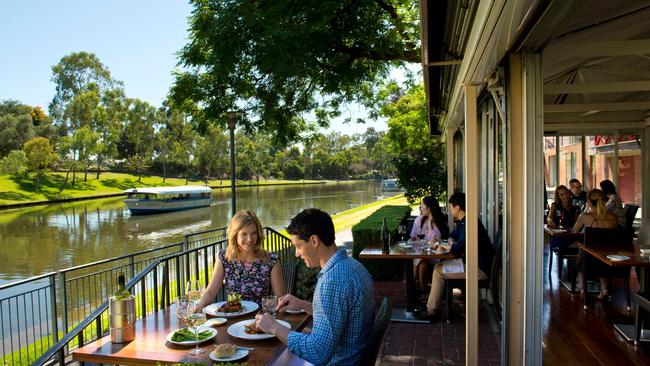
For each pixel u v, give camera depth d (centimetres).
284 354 292
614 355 419
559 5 213
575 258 672
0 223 3120
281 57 876
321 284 225
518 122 309
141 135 7512
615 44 330
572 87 493
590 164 1552
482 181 749
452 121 738
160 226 2886
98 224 3006
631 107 660
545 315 540
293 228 238
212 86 1156
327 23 902
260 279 382
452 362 441
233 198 1075
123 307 279
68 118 7006
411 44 1010
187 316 265
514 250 314
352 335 222
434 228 673
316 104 1347
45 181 5856
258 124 1228
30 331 786
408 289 577
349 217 2053
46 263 1816
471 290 352
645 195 895
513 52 304
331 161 10394
